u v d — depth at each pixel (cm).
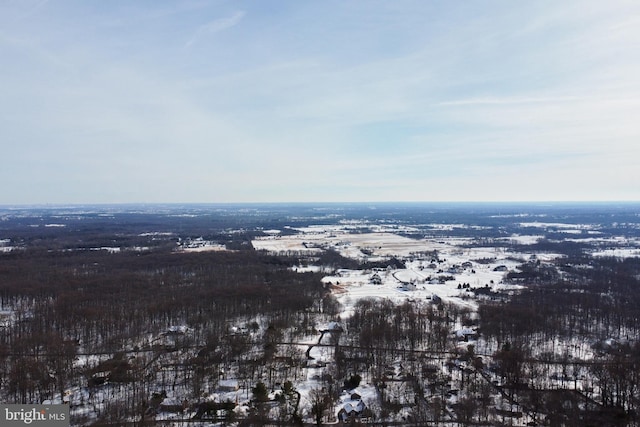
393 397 13438
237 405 12888
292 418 12100
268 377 14700
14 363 14675
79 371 14950
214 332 18625
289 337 18862
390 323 19912
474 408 12606
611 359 16375
